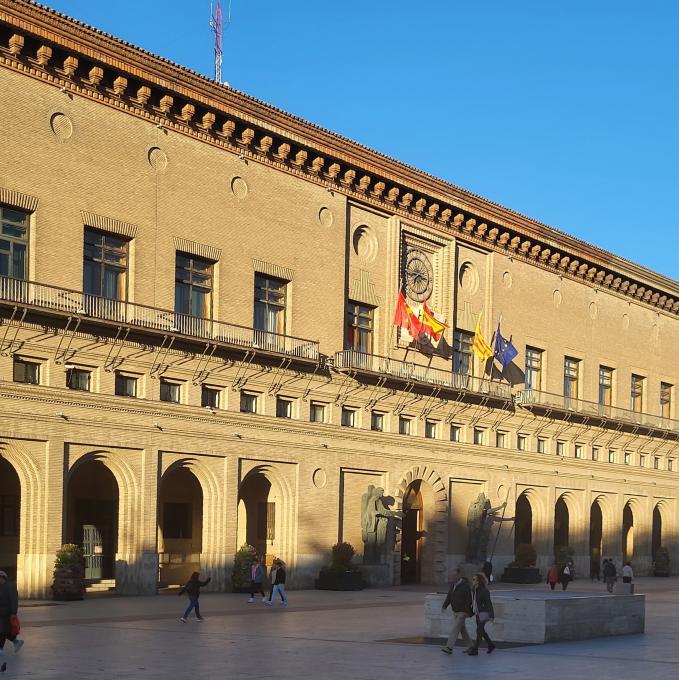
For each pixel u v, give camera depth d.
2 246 38.81
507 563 61.94
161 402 43.28
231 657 23.67
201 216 46.00
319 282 51.41
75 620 31.94
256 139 48.62
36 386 38.81
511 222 63.66
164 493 52.78
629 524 76.50
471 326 61.22
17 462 38.66
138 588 42.16
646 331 78.50
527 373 65.81
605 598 29.94
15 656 23.23
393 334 55.56
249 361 47.12
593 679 20.98
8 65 39.06
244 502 50.56
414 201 57.41
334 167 52.16
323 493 50.62
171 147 44.97
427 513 57.09
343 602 42.06
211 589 45.31
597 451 71.88
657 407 79.25
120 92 42.75
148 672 21.02
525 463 64.12
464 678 20.81
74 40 40.62
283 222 49.81
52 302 39.81
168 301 44.34
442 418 58.22
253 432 47.25
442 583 56.88
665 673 22.03
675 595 53.09
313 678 20.56
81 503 49.09
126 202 43.00
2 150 38.72
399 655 24.61
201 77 45.41
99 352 41.09
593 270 71.75
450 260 59.62
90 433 40.62
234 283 47.22
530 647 26.70
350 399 52.50
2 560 46.84
